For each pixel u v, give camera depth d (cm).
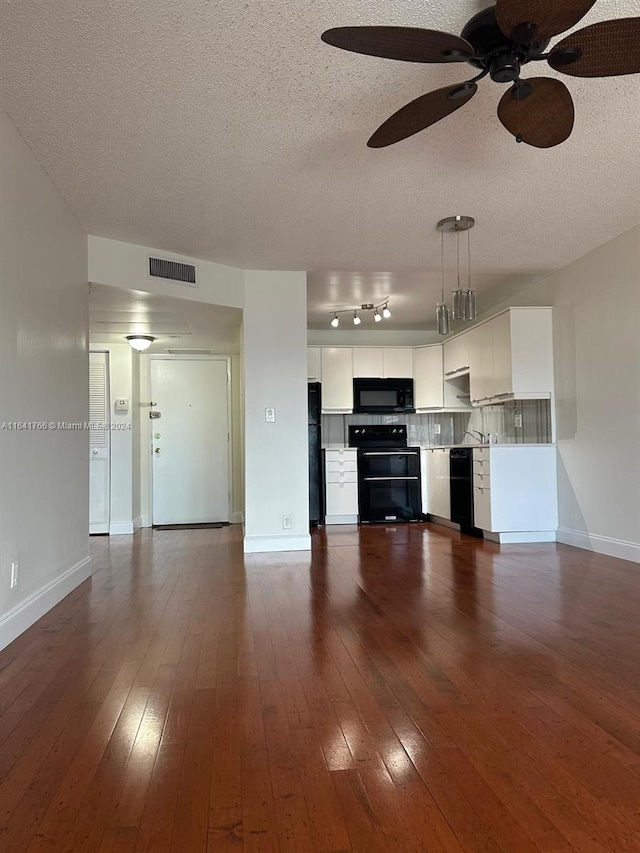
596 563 427
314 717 185
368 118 270
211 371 718
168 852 122
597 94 254
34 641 266
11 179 271
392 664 230
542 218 396
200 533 633
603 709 188
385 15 206
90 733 176
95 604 333
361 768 154
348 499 698
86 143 288
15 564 274
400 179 333
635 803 137
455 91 196
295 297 501
